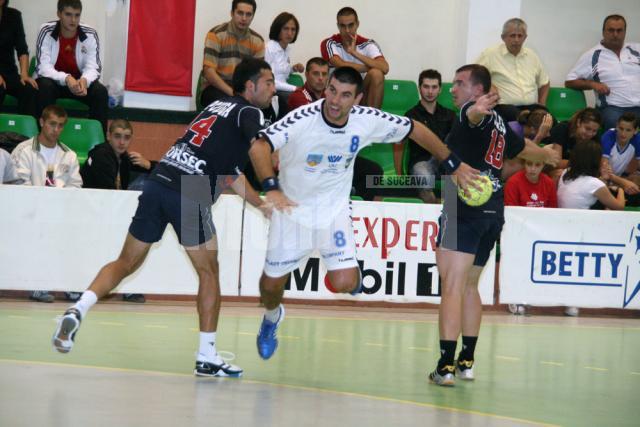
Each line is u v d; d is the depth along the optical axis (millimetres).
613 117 26781
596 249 21750
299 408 10906
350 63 25359
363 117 12336
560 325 20734
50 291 20234
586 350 17281
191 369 13211
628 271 21906
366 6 28172
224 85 23812
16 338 14961
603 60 27156
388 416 10734
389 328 18734
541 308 22922
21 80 23656
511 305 22156
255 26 27656
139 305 20156
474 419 10859
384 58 26328
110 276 12344
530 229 21453
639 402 12641
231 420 10062
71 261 19547
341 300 21609
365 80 24875
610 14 29297
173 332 16672
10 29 23750
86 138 23219
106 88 24234
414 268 21078
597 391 13305
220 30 24375
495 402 12055
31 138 20984
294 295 20797
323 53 25719
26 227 19375
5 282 19312
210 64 24188
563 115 27500
